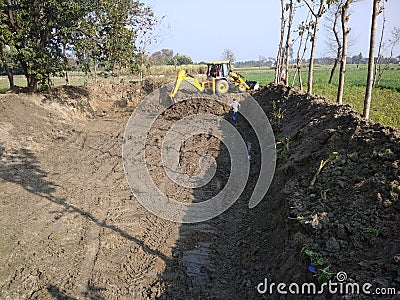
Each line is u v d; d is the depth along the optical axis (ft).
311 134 31.45
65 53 64.69
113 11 62.69
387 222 16.89
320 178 23.07
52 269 22.53
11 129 47.24
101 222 28.25
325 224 18.67
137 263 23.48
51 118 55.67
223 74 71.51
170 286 21.12
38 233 26.25
